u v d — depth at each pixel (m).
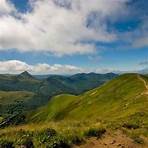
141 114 48.00
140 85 119.75
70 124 23.58
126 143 19.14
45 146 15.59
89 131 19.14
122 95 119.06
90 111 119.50
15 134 16.80
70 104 160.00
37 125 22.41
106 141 18.59
